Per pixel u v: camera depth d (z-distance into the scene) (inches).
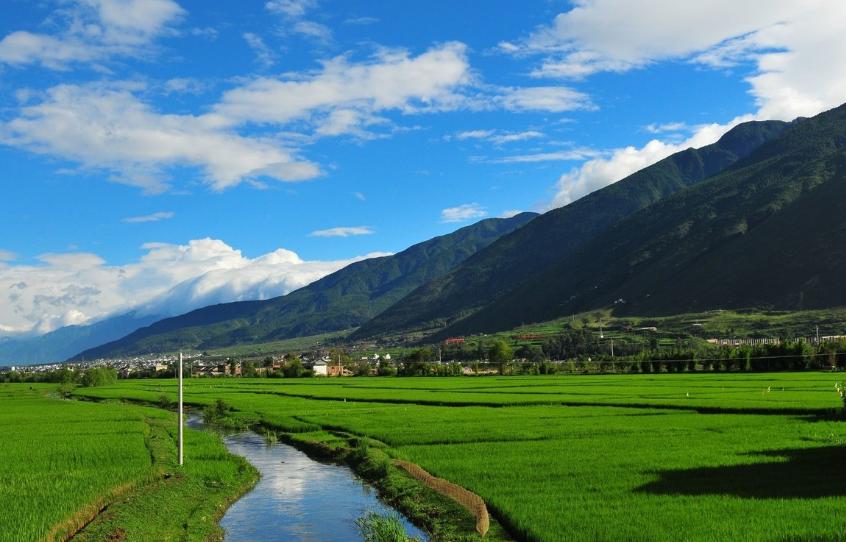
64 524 1192.2
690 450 1818.4
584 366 7854.3
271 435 2805.1
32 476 1640.0
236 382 7618.1
